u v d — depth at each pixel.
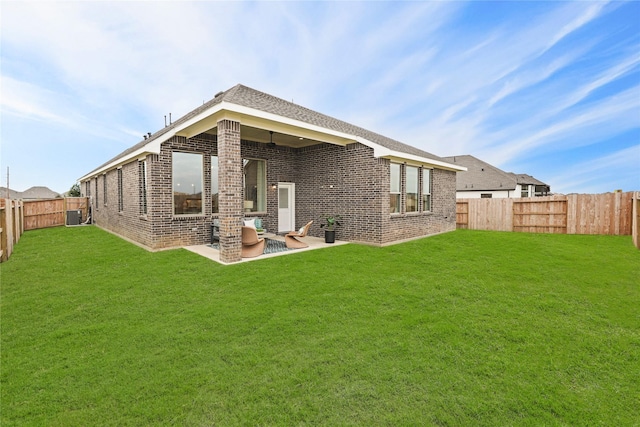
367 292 5.36
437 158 14.65
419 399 2.63
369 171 10.09
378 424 2.35
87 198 18.69
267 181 11.73
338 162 11.06
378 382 2.85
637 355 3.33
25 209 14.48
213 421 2.38
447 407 2.53
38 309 4.72
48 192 39.16
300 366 3.11
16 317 4.44
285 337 3.75
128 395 2.69
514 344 3.58
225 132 7.25
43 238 11.52
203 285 5.75
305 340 3.67
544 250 9.21
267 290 5.45
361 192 10.33
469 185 26.31
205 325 4.10
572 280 6.09
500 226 15.14
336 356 3.31
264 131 9.67
